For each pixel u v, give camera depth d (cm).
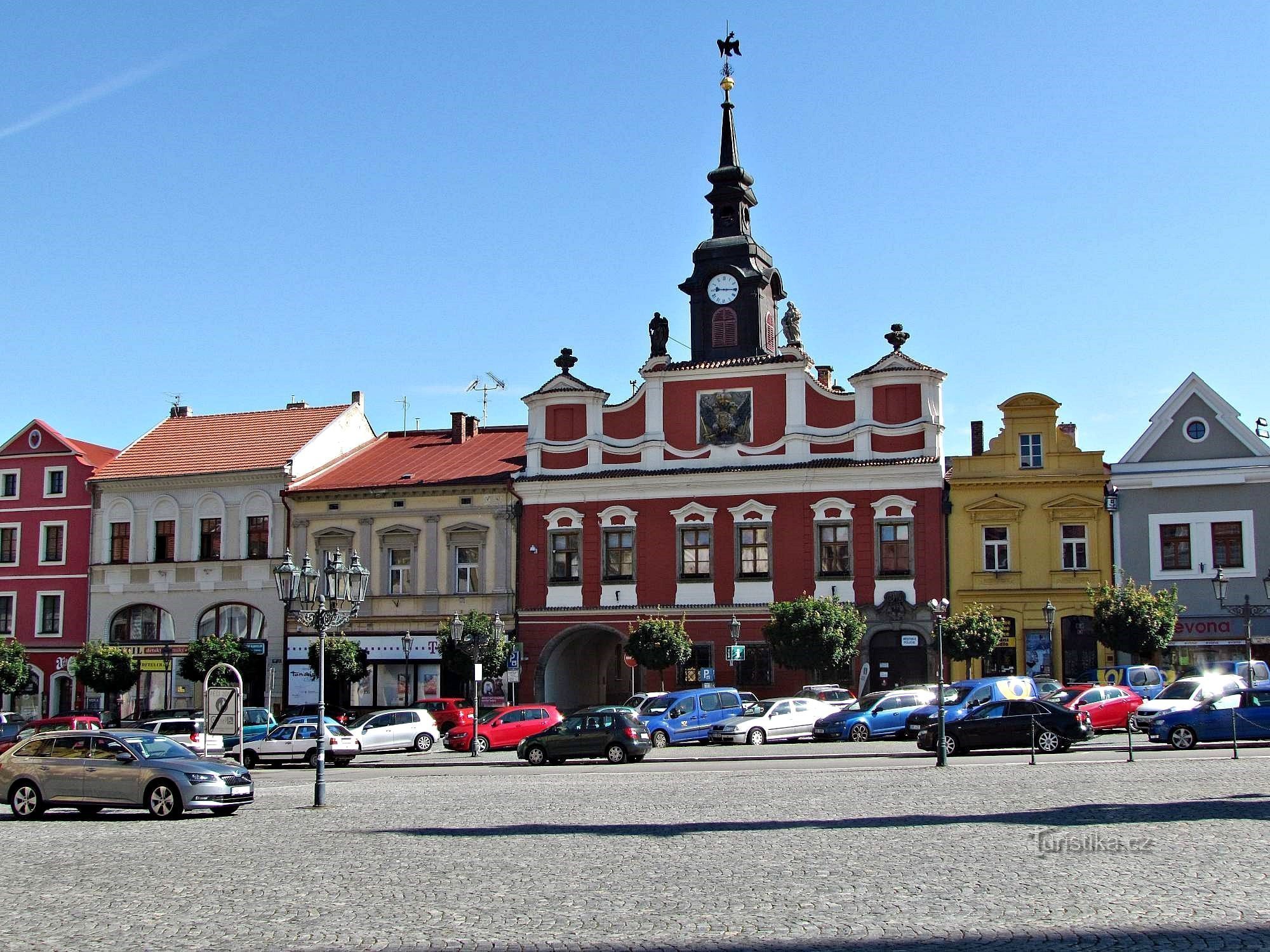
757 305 6644
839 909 1566
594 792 3180
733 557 6291
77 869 2055
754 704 5266
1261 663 5078
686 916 1548
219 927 1562
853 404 6262
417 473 6925
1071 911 1526
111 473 7244
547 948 1402
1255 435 5866
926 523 6091
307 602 3547
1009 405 6112
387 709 6262
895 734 4928
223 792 2892
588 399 6600
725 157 6888
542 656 6456
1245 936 1387
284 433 7288
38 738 2998
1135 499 5978
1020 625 6000
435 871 1931
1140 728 4525
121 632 7150
